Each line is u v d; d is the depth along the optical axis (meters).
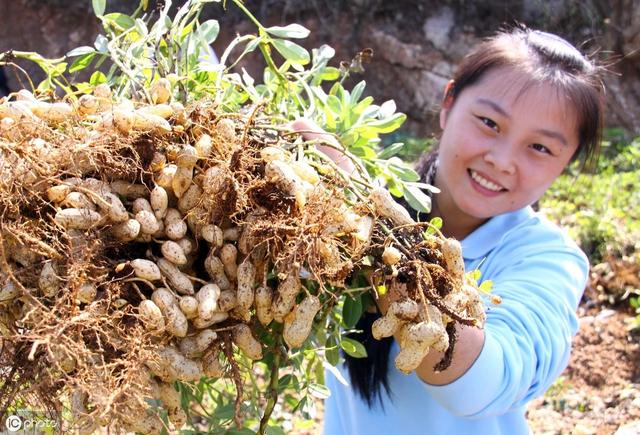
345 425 1.07
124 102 0.71
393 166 0.87
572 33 3.93
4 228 0.63
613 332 2.28
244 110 0.82
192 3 0.89
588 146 1.02
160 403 0.83
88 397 0.64
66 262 0.64
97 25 3.91
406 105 3.82
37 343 0.59
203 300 0.66
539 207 2.85
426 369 0.76
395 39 3.82
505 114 0.94
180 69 0.84
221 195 0.67
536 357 0.83
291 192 0.67
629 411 1.94
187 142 0.70
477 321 0.68
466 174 0.96
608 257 2.55
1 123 0.66
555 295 0.87
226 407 0.86
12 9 3.92
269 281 0.73
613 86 3.82
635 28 3.82
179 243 0.68
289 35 0.90
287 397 1.00
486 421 0.97
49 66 0.84
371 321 0.92
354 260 0.68
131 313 0.65
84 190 0.65
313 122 0.82
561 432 1.90
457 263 0.67
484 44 1.01
